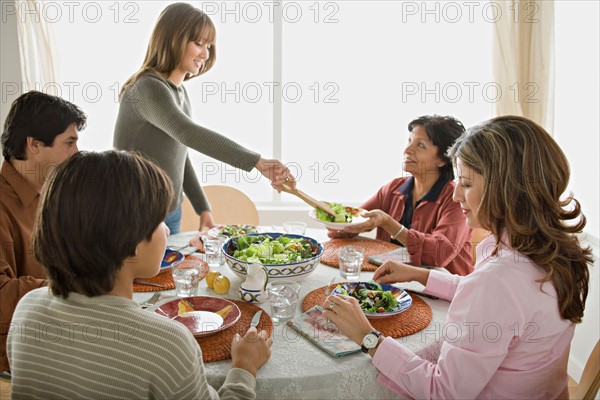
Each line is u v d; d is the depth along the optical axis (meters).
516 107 2.81
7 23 3.02
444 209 2.09
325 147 3.39
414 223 2.17
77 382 0.93
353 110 3.33
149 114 2.01
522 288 1.11
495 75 2.82
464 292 1.16
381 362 1.18
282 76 3.28
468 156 1.20
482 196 1.19
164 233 1.02
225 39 3.23
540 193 1.14
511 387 1.17
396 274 1.60
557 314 1.15
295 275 1.56
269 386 1.13
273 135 3.31
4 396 2.22
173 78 2.14
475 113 3.28
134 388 0.92
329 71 3.29
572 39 2.84
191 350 0.96
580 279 1.19
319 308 1.44
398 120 3.34
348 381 1.18
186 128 1.97
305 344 1.28
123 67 3.22
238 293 1.57
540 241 1.15
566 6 2.88
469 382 1.11
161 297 1.50
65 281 0.94
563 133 2.95
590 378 1.17
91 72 3.22
